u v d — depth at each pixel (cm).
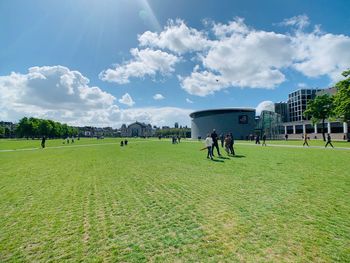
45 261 383
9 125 18150
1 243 448
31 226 528
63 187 912
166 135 17525
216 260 373
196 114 10450
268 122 8962
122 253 403
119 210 629
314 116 4781
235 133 9219
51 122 12331
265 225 502
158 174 1155
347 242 418
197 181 966
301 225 495
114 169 1356
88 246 431
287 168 1232
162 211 612
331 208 596
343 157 1697
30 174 1228
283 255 381
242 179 979
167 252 403
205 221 535
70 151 3041
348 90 3509
